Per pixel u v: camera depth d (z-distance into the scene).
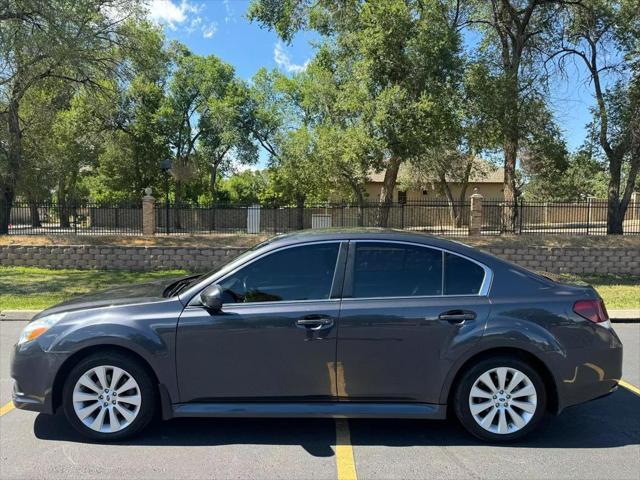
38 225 17.08
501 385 3.98
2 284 11.95
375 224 18.06
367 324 3.94
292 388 3.97
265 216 18.88
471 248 4.26
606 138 18.09
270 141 39.41
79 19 14.61
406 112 14.57
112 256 14.52
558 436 4.20
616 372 4.07
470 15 20.62
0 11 14.20
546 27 19.17
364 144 14.84
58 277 13.09
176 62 38.59
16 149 17.09
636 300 10.30
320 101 22.72
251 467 3.65
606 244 14.03
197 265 14.46
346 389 3.97
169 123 38.31
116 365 3.98
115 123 30.28
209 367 3.95
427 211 20.30
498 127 16.72
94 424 3.99
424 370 3.96
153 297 4.30
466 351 3.92
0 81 15.57
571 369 3.96
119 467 3.63
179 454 3.84
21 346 4.06
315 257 4.18
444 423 4.46
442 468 3.64
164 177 39.72
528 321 3.96
